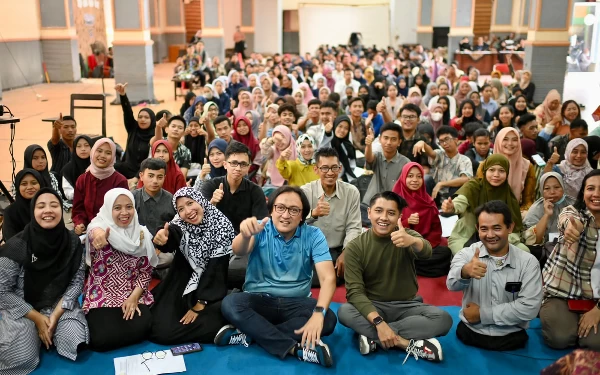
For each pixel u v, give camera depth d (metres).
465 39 16.83
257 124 6.90
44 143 7.57
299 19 23.22
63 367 2.73
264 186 4.95
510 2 21.86
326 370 2.71
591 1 9.55
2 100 11.47
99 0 18.70
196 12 22.44
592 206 2.85
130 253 2.92
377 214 2.84
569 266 2.92
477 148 5.11
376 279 2.95
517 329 2.90
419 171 3.86
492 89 8.18
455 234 3.79
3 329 2.67
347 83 10.12
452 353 2.88
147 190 3.66
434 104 7.04
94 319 2.87
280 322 2.97
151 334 2.94
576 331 2.86
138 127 5.38
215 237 3.01
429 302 3.46
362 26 23.11
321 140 5.68
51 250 2.80
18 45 13.57
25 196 3.43
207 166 3.95
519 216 3.73
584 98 9.10
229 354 2.84
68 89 13.54
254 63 13.50
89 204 3.90
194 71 12.70
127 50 11.15
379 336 2.75
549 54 11.45
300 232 2.93
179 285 3.04
